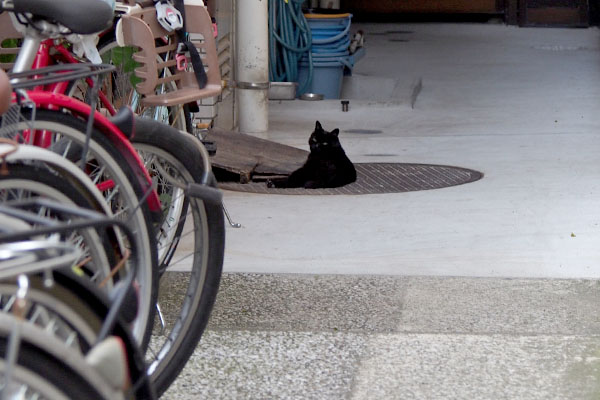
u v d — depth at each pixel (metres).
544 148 11.17
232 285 6.23
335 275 6.46
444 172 9.96
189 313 4.51
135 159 4.00
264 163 9.92
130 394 2.70
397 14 27.67
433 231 7.63
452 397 4.61
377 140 12.02
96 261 3.71
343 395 4.64
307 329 5.49
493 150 11.14
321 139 9.41
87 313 2.71
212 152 7.05
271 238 7.45
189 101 5.38
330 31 15.61
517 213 8.16
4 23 5.00
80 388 2.41
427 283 6.29
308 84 15.41
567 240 7.33
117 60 5.84
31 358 2.34
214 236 4.52
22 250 2.36
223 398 4.61
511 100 15.10
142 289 4.08
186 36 5.57
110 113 5.25
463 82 17.08
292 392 4.68
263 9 12.20
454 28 26.22
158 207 4.14
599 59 19.98
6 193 3.46
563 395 4.61
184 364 4.48
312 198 8.84
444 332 5.43
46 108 3.75
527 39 23.62
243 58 12.29
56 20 3.85
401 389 4.70
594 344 5.23
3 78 3.11
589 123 12.96
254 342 5.28
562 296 6.02
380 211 8.29
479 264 6.75
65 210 2.72
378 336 5.37
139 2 5.62
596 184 9.24
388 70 18.28
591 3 26.31
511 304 5.88
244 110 12.44
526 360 5.03
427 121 13.42
